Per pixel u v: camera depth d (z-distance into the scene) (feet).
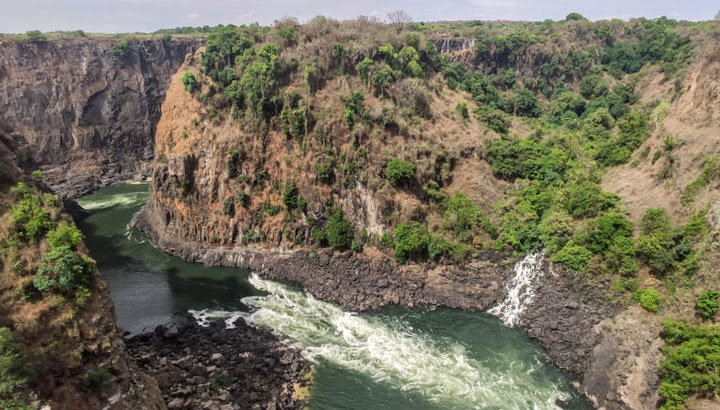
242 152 258.57
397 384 165.37
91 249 265.95
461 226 234.17
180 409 142.82
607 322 179.11
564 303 195.93
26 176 161.17
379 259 234.99
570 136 286.87
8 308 120.06
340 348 183.52
